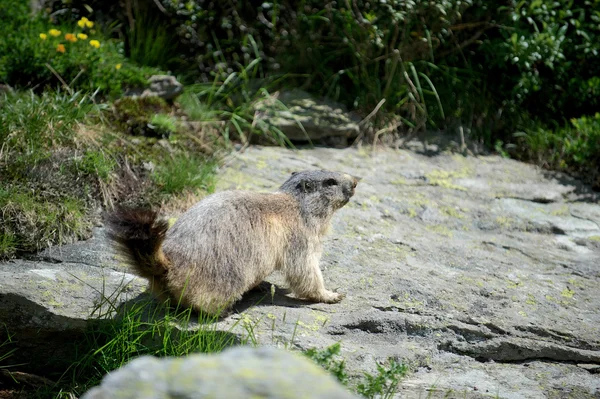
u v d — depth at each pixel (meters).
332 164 7.79
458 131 8.81
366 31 8.59
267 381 2.11
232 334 4.63
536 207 7.40
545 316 5.23
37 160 6.14
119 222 4.39
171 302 4.79
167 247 4.64
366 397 4.03
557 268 6.15
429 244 6.31
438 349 4.92
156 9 8.90
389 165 8.01
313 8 9.03
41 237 5.67
